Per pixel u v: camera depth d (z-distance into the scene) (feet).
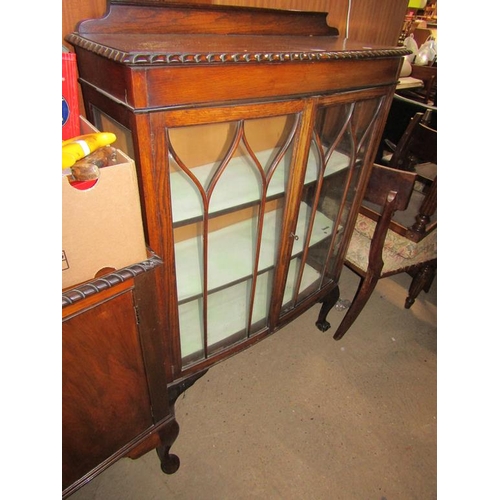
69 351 2.01
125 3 2.38
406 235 4.50
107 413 2.49
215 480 3.55
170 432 3.18
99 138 1.87
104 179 1.70
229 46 2.30
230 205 2.67
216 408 4.19
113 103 2.07
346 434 4.03
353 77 2.75
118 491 3.41
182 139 2.48
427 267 5.32
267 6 3.34
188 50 1.98
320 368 4.75
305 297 4.25
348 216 3.97
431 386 4.63
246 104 2.23
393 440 4.01
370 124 3.27
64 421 2.24
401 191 3.64
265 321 3.89
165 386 2.82
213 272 3.17
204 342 3.34
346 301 5.84
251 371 4.64
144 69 1.77
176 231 3.13
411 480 3.67
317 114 2.72
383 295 6.06
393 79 3.13
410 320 5.61
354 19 4.17
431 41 8.01
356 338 5.23
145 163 2.03
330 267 4.45
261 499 3.44
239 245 3.46
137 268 2.03
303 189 3.14
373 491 3.56
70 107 2.12
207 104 2.07
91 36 2.25
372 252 4.22
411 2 10.23
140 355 2.44
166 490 3.44
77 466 2.52
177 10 2.58
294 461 3.75
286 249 3.37
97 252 1.88
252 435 3.94
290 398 4.35
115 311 2.10
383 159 5.99
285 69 2.29
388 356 4.99
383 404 4.37
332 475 3.66
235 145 2.40
